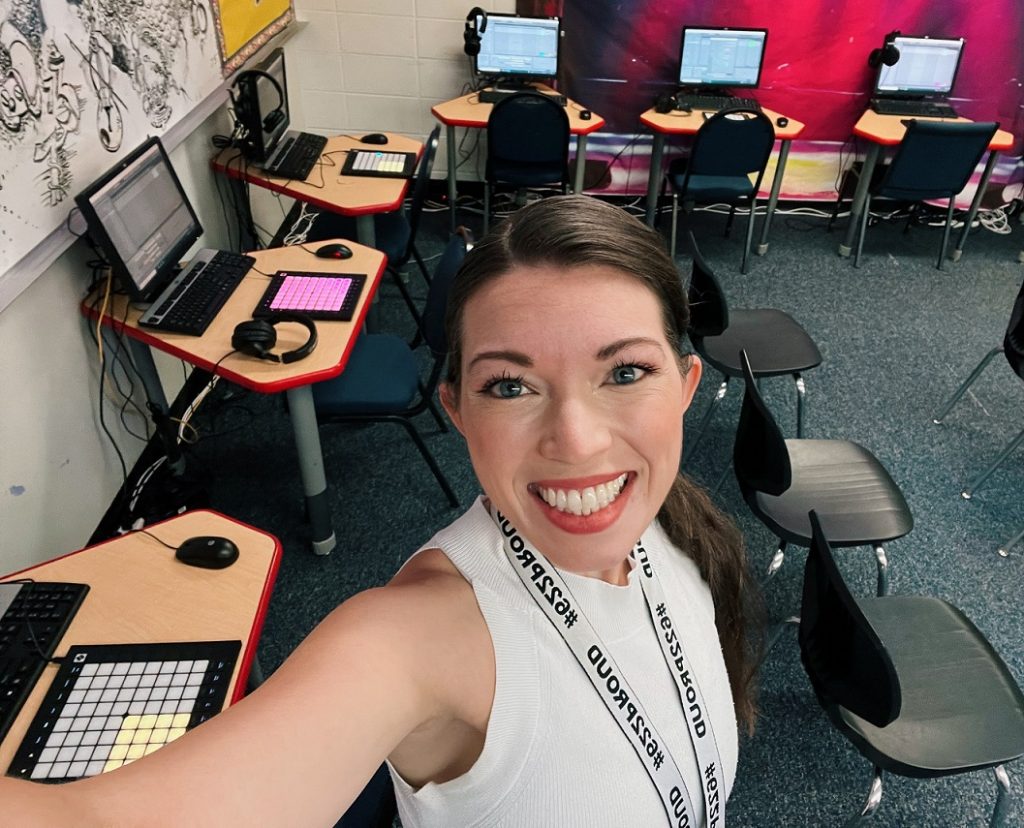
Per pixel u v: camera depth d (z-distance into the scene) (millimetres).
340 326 1915
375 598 513
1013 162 4438
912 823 1566
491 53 3977
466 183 4523
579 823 576
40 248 1704
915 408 2896
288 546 2186
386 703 453
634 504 541
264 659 1856
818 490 1923
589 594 604
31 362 1745
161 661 1087
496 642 541
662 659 666
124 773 392
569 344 475
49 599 1163
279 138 3010
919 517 2369
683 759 666
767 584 2068
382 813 937
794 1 3955
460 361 526
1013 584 2137
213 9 2762
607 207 540
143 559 1269
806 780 1637
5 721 1006
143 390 2305
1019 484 2518
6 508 1670
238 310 1967
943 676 1435
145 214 1925
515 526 545
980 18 3986
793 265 4012
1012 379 3084
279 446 2576
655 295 512
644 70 4164
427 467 2518
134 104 2150
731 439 2721
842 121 4336
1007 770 1659
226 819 388
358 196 2746
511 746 536
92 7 1896
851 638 1188
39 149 1679
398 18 4008
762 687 1834
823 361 3172
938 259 4008
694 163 3607
